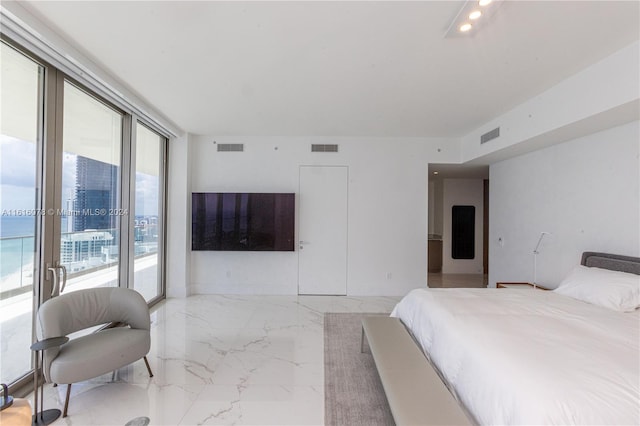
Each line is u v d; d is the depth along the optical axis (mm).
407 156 4922
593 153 3092
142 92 3152
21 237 2137
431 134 4719
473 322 1926
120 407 2006
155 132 4266
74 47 2303
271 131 4629
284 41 2221
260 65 2584
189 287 4801
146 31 2111
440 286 5457
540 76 2750
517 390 1253
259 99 3336
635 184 2699
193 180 4844
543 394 1194
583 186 3209
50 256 2340
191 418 1907
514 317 2025
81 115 2754
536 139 3334
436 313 2188
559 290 2811
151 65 2590
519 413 1188
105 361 2070
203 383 2299
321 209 4914
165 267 4613
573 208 3334
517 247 4246
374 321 2633
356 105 3502
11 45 2041
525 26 2012
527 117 3332
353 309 4160
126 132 3441
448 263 6688
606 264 2811
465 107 3541
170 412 1960
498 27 2021
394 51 2344
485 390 1407
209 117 3963
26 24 1896
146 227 4070
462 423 1322
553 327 1837
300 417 1932
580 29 2047
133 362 2434
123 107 3266
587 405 1143
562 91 2854
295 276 4891
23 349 2166
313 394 2176
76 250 2680
